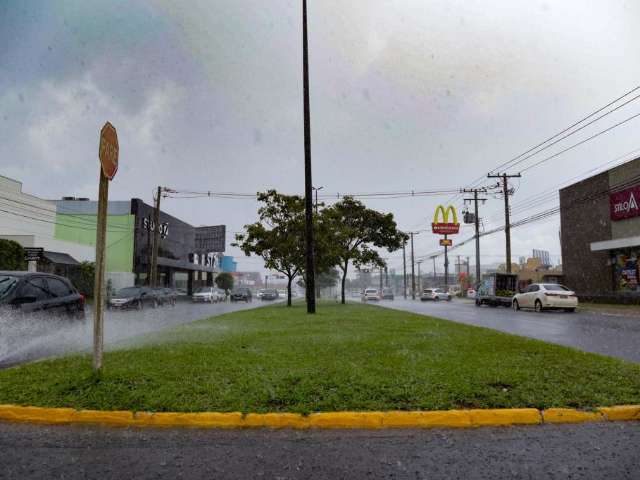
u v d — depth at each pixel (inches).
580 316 797.2
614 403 203.8
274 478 144.6
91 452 164.2
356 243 1397.6
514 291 1253.7
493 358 286.8
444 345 341.4
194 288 2549.2
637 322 656.4
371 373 242.5
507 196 1411.2
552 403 201.6
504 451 163.9
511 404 200.2
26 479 142.9
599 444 169.3
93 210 1792.6
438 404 199.3
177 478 144.3
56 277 418.0
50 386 221.9
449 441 173.8
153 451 165.2
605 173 1185.4
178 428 187.9
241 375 239.3
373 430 185.9
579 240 1299.2
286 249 1099.3
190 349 323.0
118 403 201.6
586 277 1267.2
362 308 984.9
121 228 1695.4
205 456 160.9
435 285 3858.3
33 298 363.6
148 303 1083.9
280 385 221.6
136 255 1705.2
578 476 144.1
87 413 193.9
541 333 504.4
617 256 1149.7
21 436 179.2
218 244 2628.0
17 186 1237.1
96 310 238.5
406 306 1286.9
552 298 913.5
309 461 156.8
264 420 189.5
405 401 203.8
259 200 1157.1
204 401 202.4
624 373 245.9
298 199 1146.7
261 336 402.9
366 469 150.6
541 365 264.7
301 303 1445.6
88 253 1529.3
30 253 1009.5
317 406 198.4
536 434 180.1
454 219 2331.4
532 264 2864.2
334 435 180.4
